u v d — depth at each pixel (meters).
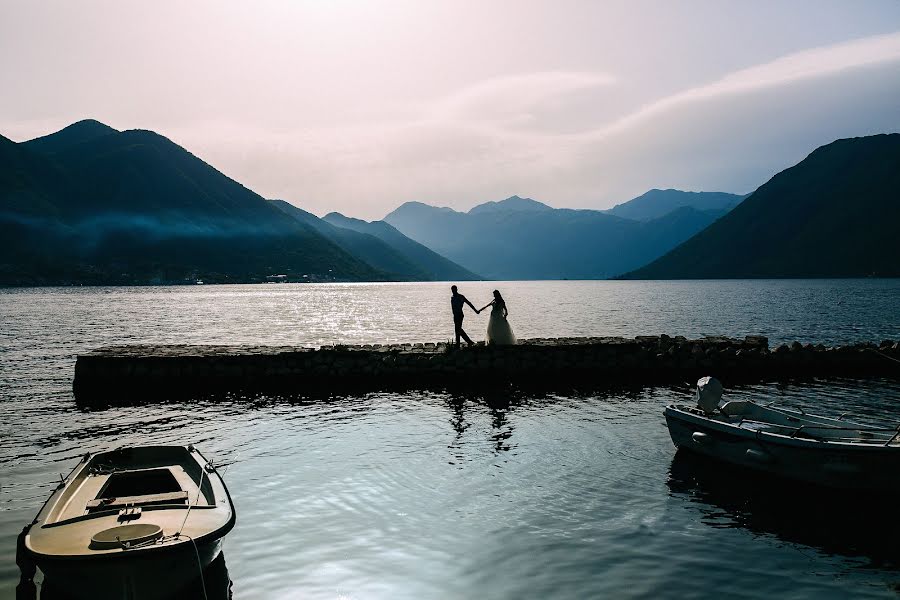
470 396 23.14
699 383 15.38
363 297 162.88
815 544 9.87
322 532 10.25
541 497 11.92
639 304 107.00
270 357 26.92
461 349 27.81
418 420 18.97
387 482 12.83
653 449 15.42
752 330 53.91
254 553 9.46
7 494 12.35
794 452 12.61
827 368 29.86
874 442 12.62
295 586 8.45
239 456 14.96
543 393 23.66
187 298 157.12
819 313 77.75
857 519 10.91
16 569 9.12
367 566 9.02
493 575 8.75
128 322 69.75
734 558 9.34
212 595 8.20
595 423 18.38
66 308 105.06
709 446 14.33
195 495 10.05
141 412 20.59
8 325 64.50
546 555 9.38
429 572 8.84
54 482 13.13
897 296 130.00
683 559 9.29
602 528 10.43
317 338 48.78
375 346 30.61
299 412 20.41
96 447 15.97
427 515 10.99
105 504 9.38
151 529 8.52
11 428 18.17
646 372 28.41
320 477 13.21
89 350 40.34
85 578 7.85
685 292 175.12
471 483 12.76
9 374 29.33
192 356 26.66
